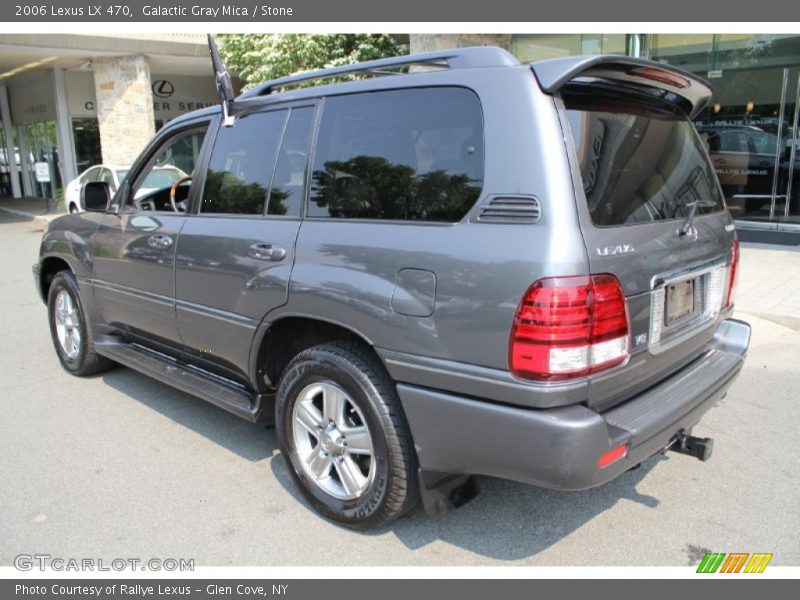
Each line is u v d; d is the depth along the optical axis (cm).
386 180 291
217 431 433
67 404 481
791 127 1137
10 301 835
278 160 344
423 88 286
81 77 2156
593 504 340
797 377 514
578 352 240
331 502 320
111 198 475
